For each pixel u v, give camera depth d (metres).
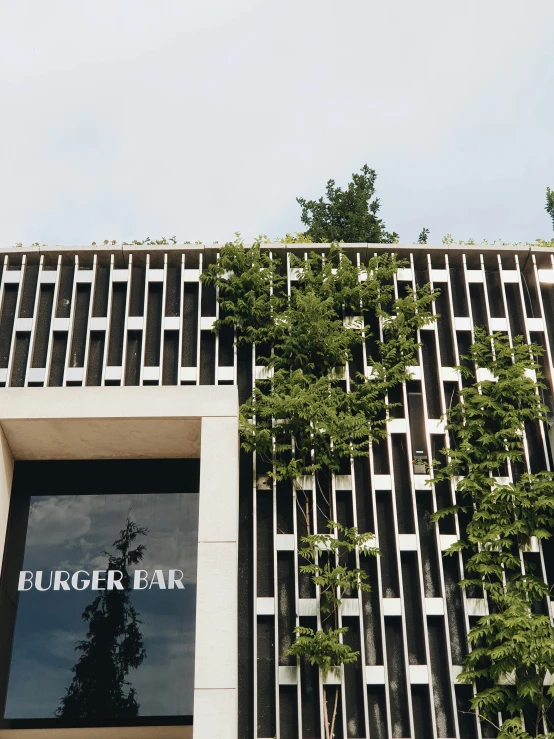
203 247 12.91
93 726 10.16
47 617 10.62
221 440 10.35
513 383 11.83
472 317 12.74
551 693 9.97
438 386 12.27
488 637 10.42
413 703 10.48
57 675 10.34
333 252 12.98
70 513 11.23
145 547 11.00
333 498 11.34
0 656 10.41
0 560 10.69
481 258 13.07
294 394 11.54
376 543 11.12
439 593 11.02
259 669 10.55
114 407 10.49
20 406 10.50
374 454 11.83
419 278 13.12
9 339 12.59
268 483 11.48
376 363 12.07
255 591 10.80
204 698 9.06
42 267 13.00
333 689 10.45
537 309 12.96
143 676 10.33
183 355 12.48
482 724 10.36
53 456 11.42
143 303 12.76
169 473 11.52
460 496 11.54
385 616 10.81
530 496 11.18
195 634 9.97
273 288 12.90
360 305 12.66
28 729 10.16
